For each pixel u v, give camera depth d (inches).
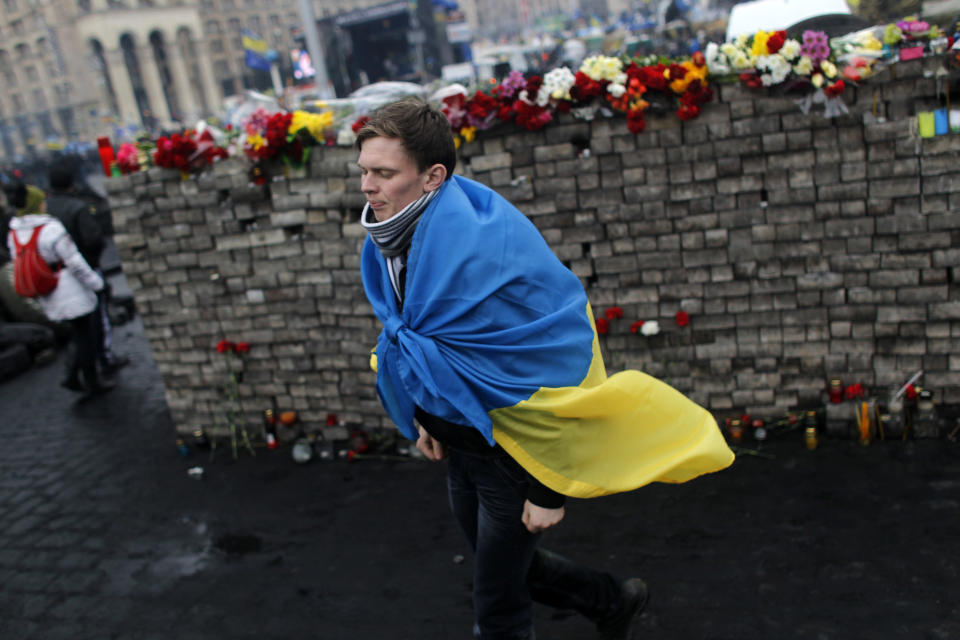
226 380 170.9
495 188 140.3
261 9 3068.4
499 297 68.9
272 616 113.7
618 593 92.7
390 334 73.9
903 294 131.0
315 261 155.3
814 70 122.0
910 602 98.1
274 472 161.6
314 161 148.2
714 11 666.8
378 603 113.4
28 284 209.8
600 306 143.7
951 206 124.6
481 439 75.7
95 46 2672.2
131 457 180.1
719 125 129.3
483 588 83.0
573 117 133.9
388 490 147.5
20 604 125.4
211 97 2994.6
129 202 163.8
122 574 130.6
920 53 118.9
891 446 134.7
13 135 2433.6
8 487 173.0
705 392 144.7
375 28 980.6
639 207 136.3
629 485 73.0
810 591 102.7
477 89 139.3
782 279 135.3
